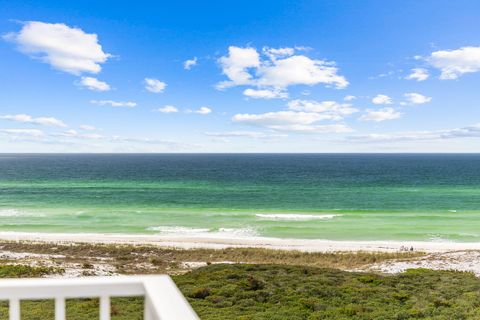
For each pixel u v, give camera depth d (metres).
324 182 117.00
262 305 17.12
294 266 25.17
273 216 57.31
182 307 1.47
